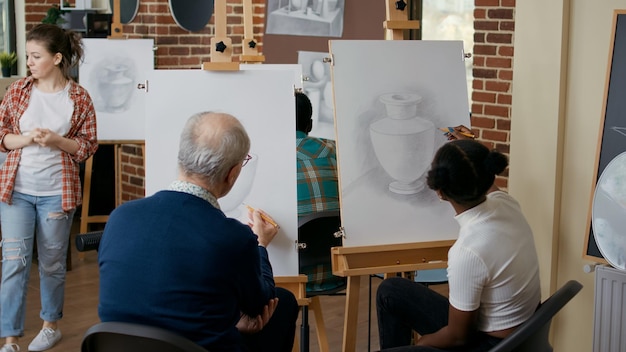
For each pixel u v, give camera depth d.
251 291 2.08
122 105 5.36
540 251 3.36
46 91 3.55
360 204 2.98
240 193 2.88
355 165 2.99
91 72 5.33
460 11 5.18
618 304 2.90
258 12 6.05
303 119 3.28
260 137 2.90
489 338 2.40
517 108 3.38
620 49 2.95
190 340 1.89
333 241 3.12
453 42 3.19
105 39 5.34
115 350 1.90
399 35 3.21
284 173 2.90
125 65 5.35
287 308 2.62
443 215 3.07
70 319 4.18
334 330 4.09
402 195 3.04
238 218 2.88
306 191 3.08
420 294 2.75
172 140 2.86
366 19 5.20
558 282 3.37
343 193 2.97
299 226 2.99
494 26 4.67
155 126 2.86
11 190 3.50
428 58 3.14
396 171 3.03
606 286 2.93
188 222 1.99
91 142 3.66
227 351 2.04
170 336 1.81
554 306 2.13
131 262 1.97
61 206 3.59
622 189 2.87
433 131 3.09
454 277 2.33
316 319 3.53
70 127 3.59
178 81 2.87
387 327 2.81
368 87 3.05
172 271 1.96
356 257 2.95
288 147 2.91
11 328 3.58
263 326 2.30
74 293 4.62
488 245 2.30
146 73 2.86
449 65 3.16
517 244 2.36
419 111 3.09
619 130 2.96
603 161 3.01
